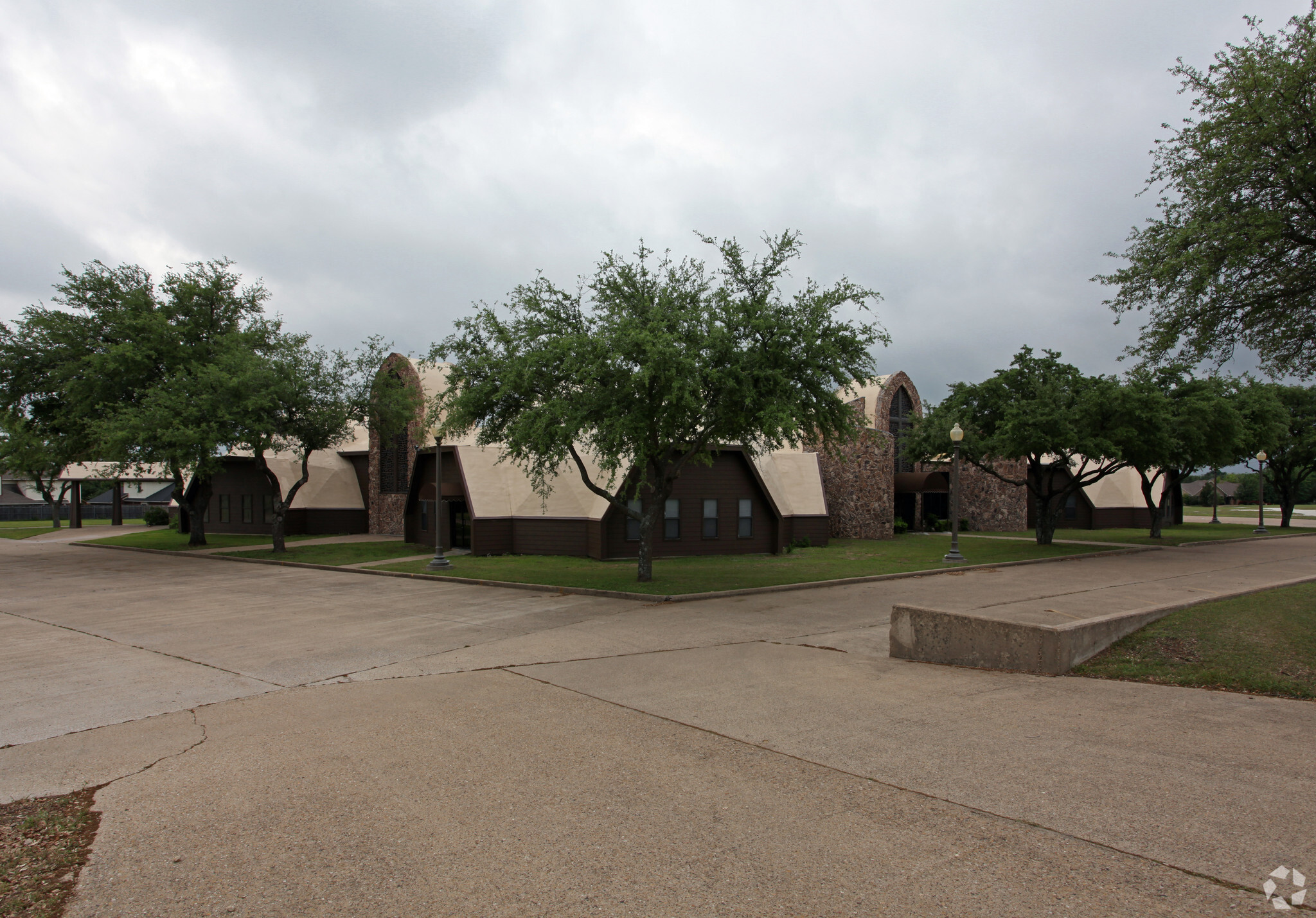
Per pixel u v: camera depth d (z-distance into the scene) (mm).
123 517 79562
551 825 5137
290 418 31250
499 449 30406
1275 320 11453
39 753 7066
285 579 24297
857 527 37719
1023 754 6418
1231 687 8430
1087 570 22531
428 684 9656
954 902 4016
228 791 5891
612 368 16906
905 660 10742
